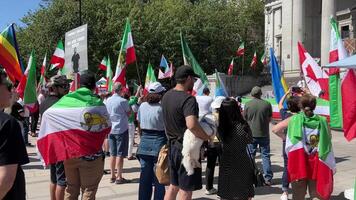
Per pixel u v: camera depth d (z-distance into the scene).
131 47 11.63
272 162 11.97
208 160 8.27
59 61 14.59
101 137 5.93
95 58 40.59
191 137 5.38
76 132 5.78
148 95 7.10
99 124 5.89
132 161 12.28
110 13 42.12
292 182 6.27
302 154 6.10
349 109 7.03
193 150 5.37
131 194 8.41
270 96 31.53
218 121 6.16
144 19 43.66
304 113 6.18
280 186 9.03
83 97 5.88
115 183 9.38
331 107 9.59
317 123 6.11
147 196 7.04
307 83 11.43
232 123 6.02
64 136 5.78
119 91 9.42
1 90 3.31
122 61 11.53
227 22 51.25
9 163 3.08
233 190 5.99
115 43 40.50
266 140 9.24
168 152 5.79
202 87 10.50
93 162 5.88
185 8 49.69
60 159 5.80
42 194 8.61
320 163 6.07
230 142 6.01
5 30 8.91
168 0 50.09
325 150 6.07
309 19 49.91
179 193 5.56
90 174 5.87
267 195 8.29
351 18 46.69
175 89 5.65
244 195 5.98
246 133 6.03
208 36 49.12
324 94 11.27
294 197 6.28
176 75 5.63
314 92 11.34
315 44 49.94
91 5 41.53
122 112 9.30
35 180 9.95
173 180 5.70
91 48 40.75
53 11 40.78
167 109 5.64
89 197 5.85
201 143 5.41
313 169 6.11
